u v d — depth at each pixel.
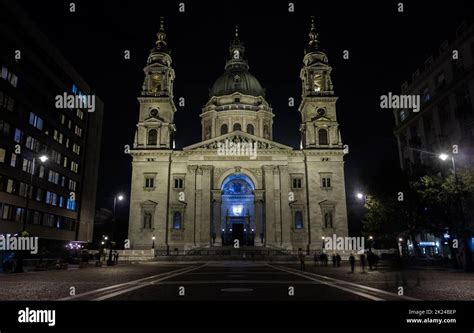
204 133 96.94
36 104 61.84
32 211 59.97
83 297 15.40
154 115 79.50
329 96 80.56
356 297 15.30
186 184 76.06
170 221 74.50
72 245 73.88
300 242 73.81
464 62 47.62
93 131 85.56
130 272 33.19
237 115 93.44
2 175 52.50
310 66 82.88
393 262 47.16
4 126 53.25
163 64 82.75
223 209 83.69
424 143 57.38
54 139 67.94
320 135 79.31
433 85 55.09
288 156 78.31
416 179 43.59
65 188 71.94
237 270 36.28
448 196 36.25
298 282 22.33
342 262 60.12
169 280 23.89
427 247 59.72
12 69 55.28
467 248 34.38
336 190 75.69
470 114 46.03
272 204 74.75
